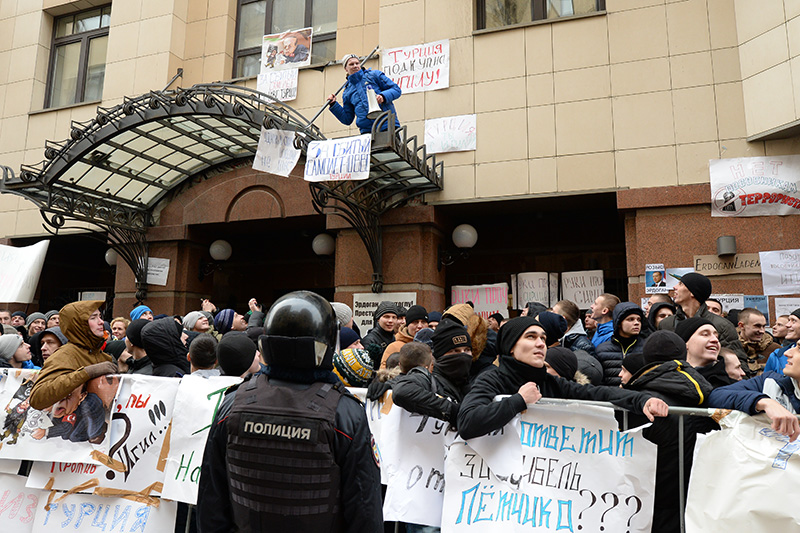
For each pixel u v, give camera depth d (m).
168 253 10.44
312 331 2.22
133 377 3.64
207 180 10.22
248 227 10.46
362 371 4.00
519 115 8.57
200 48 10.98
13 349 4.89
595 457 2.84
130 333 4.70
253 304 6.80
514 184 8.44
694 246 7.59
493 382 2.99
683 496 2.71
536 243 10.00
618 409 2.81
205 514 2.30
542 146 8.40
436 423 3.16
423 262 8.76
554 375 3.24
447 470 2.99
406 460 3.16
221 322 5.97
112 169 9.09
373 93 7.53
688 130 7.80
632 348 4.78
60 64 12.22
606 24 8.38
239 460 2.17
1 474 3.82
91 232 10.81
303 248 11.68
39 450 3.66
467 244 8.92
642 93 8.07
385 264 8.81
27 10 12.29
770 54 7.38
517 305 9.73
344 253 9.07
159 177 9.98
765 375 3.41
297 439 2.11
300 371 2.24
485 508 2.89
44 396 3.40
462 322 3.96
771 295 7.19
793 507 2.47
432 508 3.07
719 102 7.72
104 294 12.13
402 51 9.27
